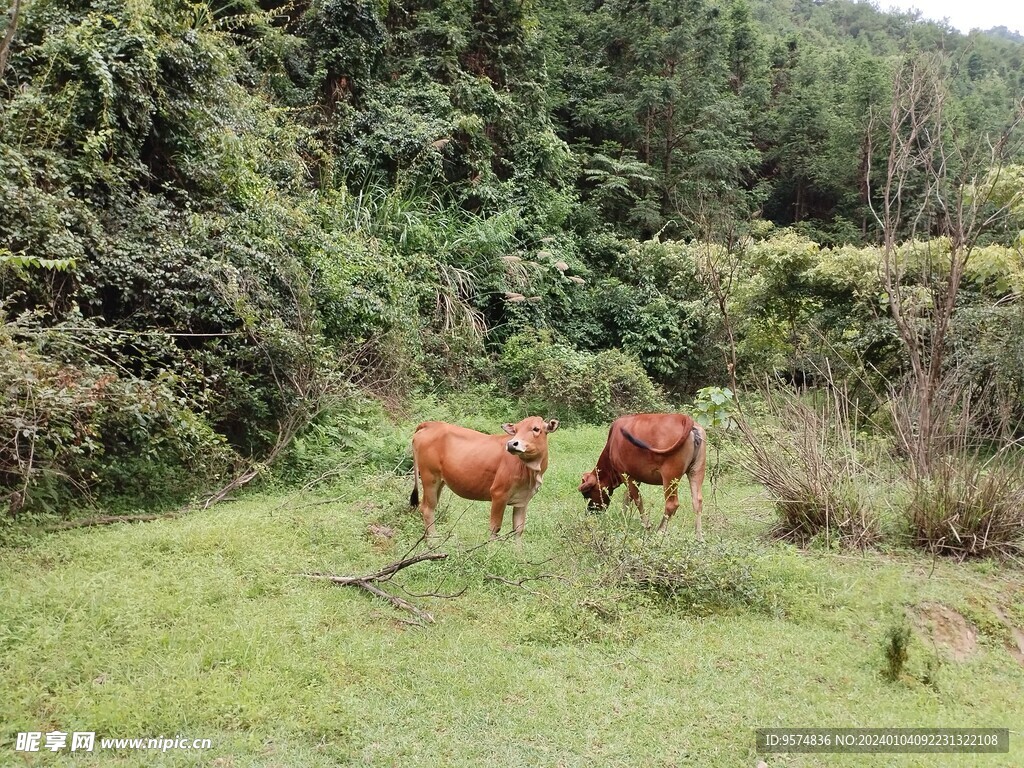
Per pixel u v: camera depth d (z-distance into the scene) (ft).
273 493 25.02
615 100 78.33
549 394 43.73
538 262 53.72
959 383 26.43
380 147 47.39
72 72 26.13
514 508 20.74
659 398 49.78
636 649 15.37
